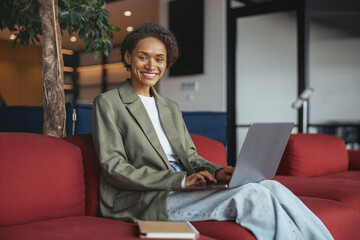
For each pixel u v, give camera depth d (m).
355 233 1.77
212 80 6.18
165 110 1.82
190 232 1.17
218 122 3.74
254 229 1.33
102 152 1.55
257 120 5.84
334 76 5.61
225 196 1.44
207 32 6.24
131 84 1.80
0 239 1.20
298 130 5.50
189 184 1.50
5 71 4.79
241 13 5.93
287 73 5.55
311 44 5.57
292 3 5.45
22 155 1.45
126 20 6.59
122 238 1.18
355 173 3.24
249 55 5.91
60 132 2.09
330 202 1.87
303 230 1.37
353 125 5.54
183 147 1.80
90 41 2.37
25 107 2.51
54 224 1.39
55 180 1.52
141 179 1.50
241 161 1.38
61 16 2.20
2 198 1.36
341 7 5.65
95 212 1.65
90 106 2.37
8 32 2.46
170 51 1.79
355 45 5.59
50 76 2.08
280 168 3.01
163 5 6.68
